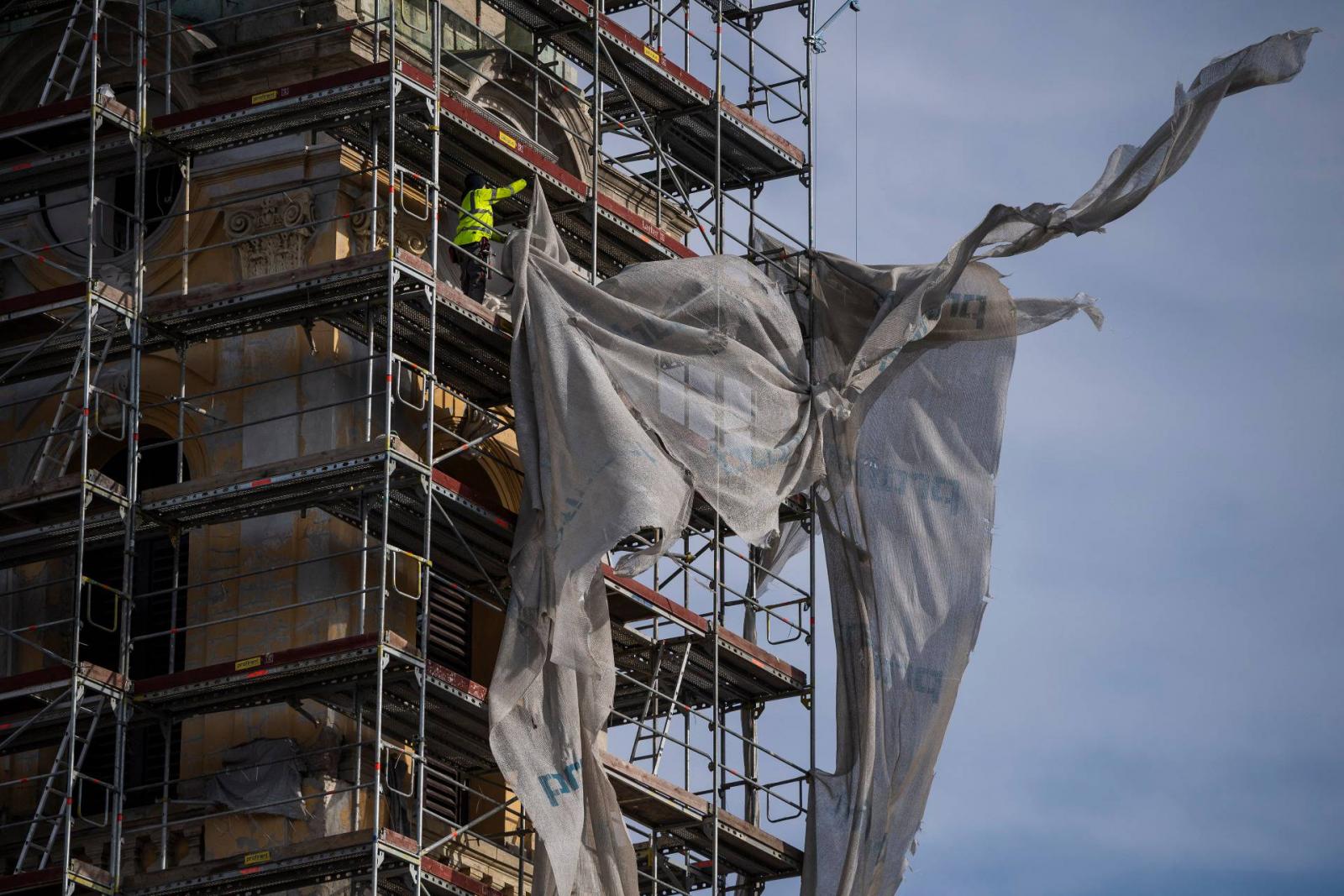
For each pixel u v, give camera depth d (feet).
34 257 294.25
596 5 316.40
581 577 279.90
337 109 288.71
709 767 306.35
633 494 281.95
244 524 296.30
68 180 299.79
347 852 265.75
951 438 319.06
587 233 315.99
